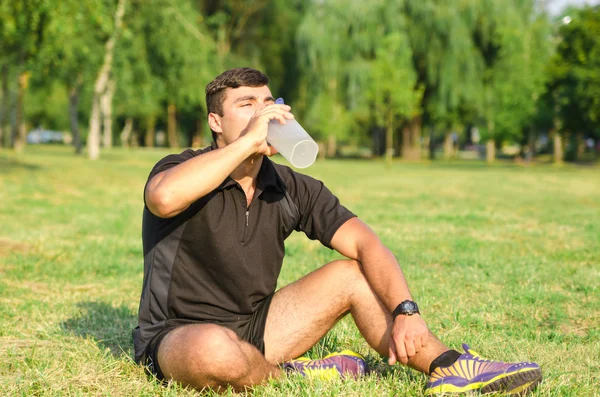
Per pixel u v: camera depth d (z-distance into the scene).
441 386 2.55
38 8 16.11
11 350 3.56
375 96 32.22
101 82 30.70
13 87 44.19
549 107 37.28
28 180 17.66
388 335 2.73
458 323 4.42
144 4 27.56
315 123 39.56
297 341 2.88
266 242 2.81
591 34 31.83
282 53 44.81
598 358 3.60
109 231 9.39
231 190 2.76
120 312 4.73
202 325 2.61
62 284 5.84
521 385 2.50
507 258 7.24
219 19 40.88
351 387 2.81
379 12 37.03
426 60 37.41
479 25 36.94
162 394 2.68
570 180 24.28
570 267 6.73
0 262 6.73
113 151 43.50
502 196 16.62
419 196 16.17
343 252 2.88
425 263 6.93
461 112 40.94
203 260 2.76
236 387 2.63
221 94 2.73
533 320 4.57
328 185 19.88
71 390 2.88
